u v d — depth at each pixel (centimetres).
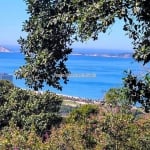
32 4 733
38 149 1088
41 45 745
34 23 735
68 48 745
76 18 667
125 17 630
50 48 743
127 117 1427
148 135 1310
